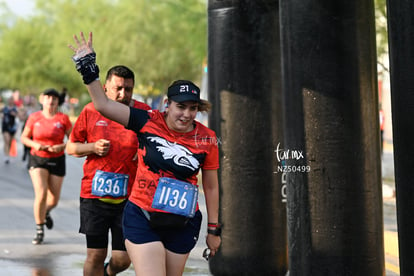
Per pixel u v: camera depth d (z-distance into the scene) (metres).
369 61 10.55
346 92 10.34
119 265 11.02
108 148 10.66
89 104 11.12
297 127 10.59
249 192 12.61
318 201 10.46
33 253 15.56
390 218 20.28
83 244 16.69
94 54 8.64
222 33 12.60
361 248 10.43
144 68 64.25
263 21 12.48
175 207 8.66
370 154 10.52
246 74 12.51
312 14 10.36
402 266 9.40
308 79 10.44
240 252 12.70
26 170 34.69
